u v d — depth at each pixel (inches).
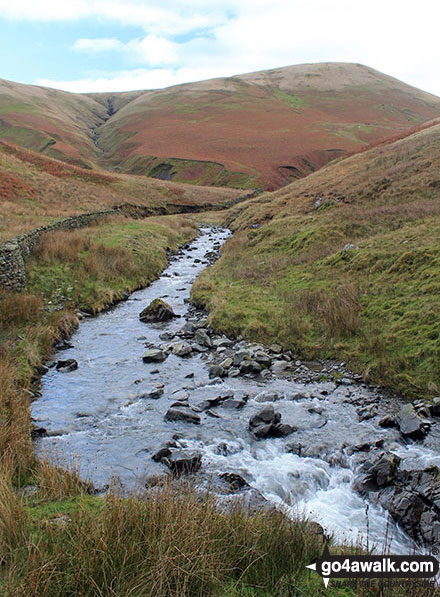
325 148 4202.8
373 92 7765.8
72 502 222.4
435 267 567.8
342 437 342.0
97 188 2242.9
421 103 7598.4
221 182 3587.6
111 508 184.4
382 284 584.4
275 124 5216.5
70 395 426.6
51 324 596.1
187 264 1143.6
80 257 861.2
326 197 1302.9
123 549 159.2
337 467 307.0
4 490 199.6
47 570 146.1
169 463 299.6
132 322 674.8
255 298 671.8
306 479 292.8
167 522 173.9
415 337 458.6
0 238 817.5
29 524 187.5
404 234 738.2
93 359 526.3
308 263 773.3
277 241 973.2
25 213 1358.3
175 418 374.9
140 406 402.6
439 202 919.7
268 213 1475.1
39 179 2000.5
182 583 150.9
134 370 491.2
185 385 449.1
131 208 2108.8
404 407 372.8
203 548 162.2
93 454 318.7
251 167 3804.1
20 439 298.2
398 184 1176.8
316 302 589.3
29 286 705.6
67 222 1109.7
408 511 243.1
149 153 4498.0
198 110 6245.1
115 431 355.6
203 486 274.1
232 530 180.9
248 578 165.0
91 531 166.6
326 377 454.6
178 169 3976.4
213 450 327.6
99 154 5285.4
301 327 545.3
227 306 652.1
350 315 527.5
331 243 863.1
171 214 2340.1
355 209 1066.7
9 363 451.2
